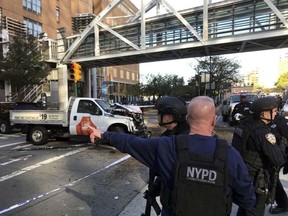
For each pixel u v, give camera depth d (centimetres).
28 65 2248
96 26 2642
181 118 242
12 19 2886
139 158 204
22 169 717
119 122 1027
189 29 2120
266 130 296
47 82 2812
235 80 4572
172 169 179
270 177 325
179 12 2267
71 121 1066
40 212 448
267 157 295
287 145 365
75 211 452
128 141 211
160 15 2378
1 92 2638
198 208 164
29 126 1128
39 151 964
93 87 4084
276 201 408
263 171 295
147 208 243
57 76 2928
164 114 245
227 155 170
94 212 448
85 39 2891
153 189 236
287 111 961
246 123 314
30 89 2833
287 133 366
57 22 3975
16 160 823
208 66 4053
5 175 661
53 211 452
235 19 2047
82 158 848
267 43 2108
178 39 2311
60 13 4034
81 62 2892
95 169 717
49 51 2827
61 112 1080
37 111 1100
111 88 2988
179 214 168
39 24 3525
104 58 2641
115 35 2506
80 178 637
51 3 3794
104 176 653
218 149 172
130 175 660
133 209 460
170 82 5741
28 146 1069
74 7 4984
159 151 186
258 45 2112
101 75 5316
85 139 1223
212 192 164
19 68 2214
